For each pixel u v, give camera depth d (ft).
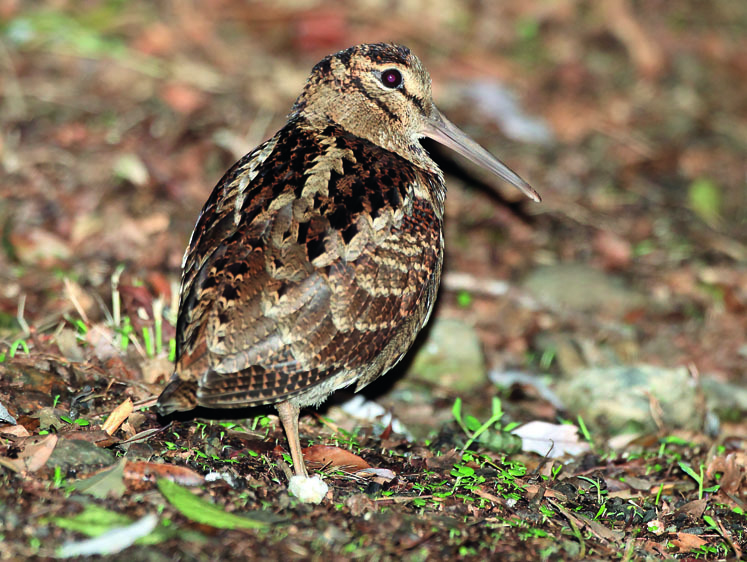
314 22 62.13
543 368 41.50
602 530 27.12
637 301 46.26
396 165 30.71
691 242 51.16
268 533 23.75
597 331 44.21
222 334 25.63
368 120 33.24
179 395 25.21
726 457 32.81
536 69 64.28
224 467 27.02
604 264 49.06
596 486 30.55
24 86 52.95
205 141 51.21
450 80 61.00
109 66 55.52
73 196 46.09
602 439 35.96
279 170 28.96
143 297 36.86
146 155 49.14
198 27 60.44
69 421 28.45
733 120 62.39
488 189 52.39
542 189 53.52
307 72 58.75
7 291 38.47
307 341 26.55
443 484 28.35
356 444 31.60
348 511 25.63
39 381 30.35
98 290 38.45
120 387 31.40
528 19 67.41
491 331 43.55
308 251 26.81
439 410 36.55
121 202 46.32
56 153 48.42
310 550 23.31
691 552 27.17
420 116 34.45
